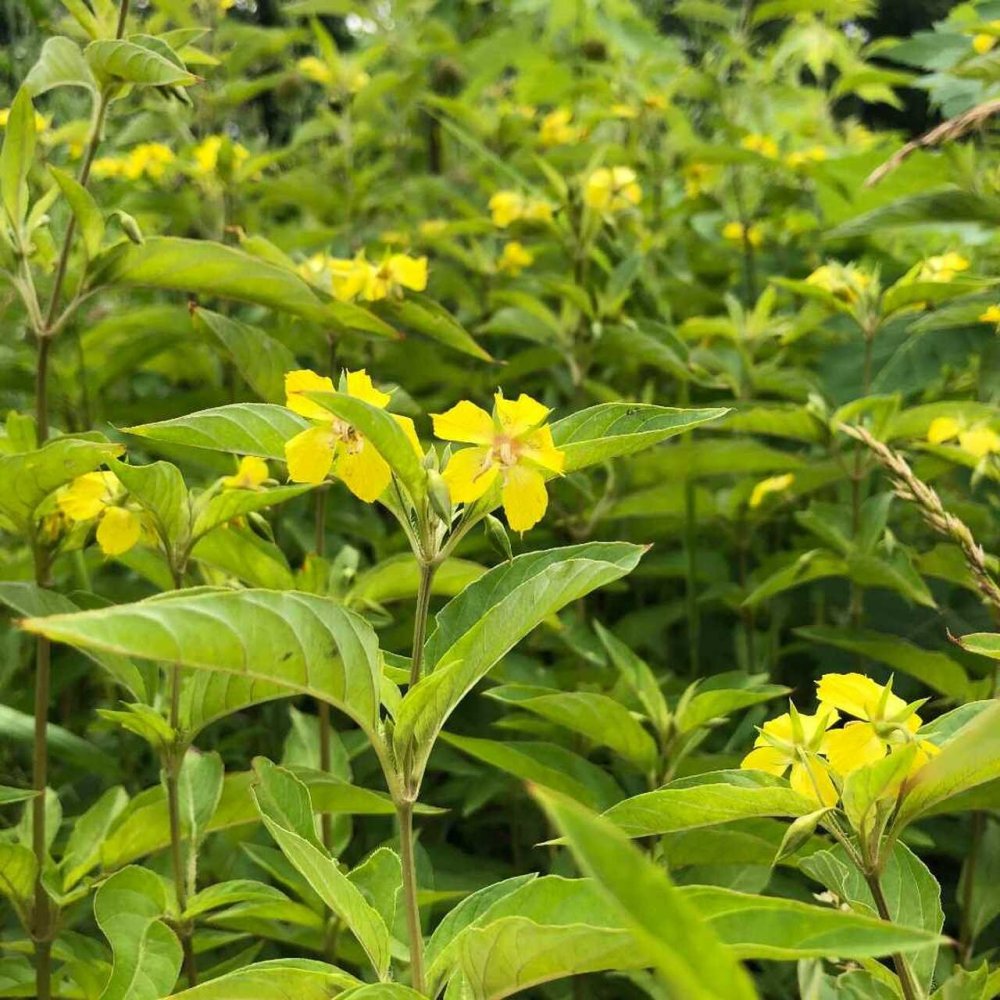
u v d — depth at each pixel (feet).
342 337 1.61
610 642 1.43
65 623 0.68
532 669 1.64
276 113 3.96
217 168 2.27
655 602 2.24
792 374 2.08
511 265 2.27
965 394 2.01
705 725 1.32
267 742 1.85
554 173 2.05
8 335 2.08
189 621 0.72
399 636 1.69
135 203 2.48
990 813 1.57
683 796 0.85
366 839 1.70
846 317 2.27
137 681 1.17
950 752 0.79
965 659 1.66
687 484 1.82
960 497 2.02
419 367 2.18
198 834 1.20
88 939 1.31
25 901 1.21
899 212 1.62
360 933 0.84
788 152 3.09
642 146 2.98
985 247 2.27
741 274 2.79
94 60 1.22
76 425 2.14
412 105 3.24
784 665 2.01
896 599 1.87
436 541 0.87
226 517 1.16
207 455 1.72
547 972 0.75
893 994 0.95
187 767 1.26
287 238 2.36
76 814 1.66
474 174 2.91
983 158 1.97
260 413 0.88
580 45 3.58
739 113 3.20
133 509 1.17
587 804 1.27
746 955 0.68
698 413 0.87
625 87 3.04
